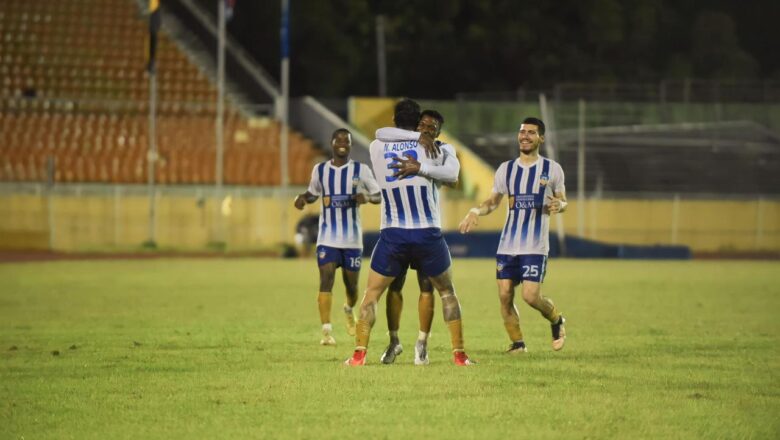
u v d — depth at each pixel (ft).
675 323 198.80
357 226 164.04
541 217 146.00
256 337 172.14
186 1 646.33
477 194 555.69
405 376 126.31
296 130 603.26
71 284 298.56
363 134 619.67
